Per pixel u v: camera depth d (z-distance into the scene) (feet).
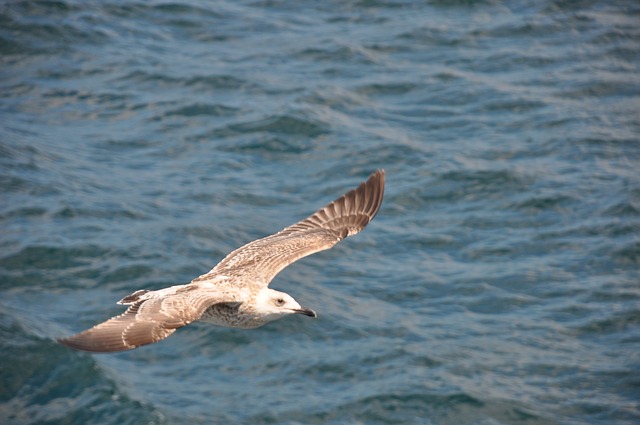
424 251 64.75
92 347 30.37
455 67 86.28
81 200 66.69
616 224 66.85
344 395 53.01
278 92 81.00
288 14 94.32
